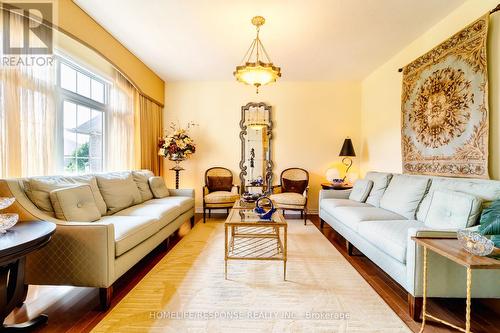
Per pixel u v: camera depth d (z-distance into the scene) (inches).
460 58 88.0
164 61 147.9
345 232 107.0
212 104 184.2
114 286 76.6
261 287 75.4
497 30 77.3
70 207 75.3
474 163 82.7
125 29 111.5
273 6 93.4
